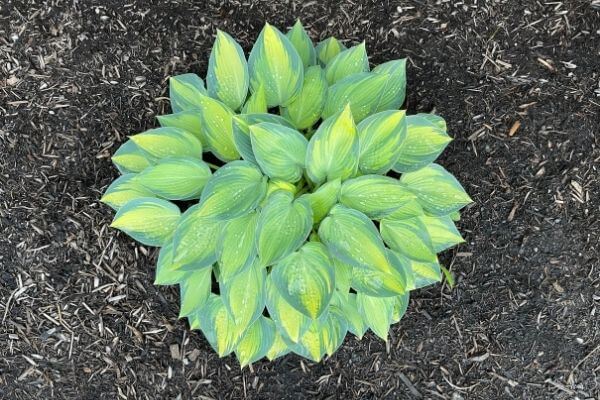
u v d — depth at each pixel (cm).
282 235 160
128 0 194
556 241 196
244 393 197
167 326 195
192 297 174
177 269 165
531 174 196
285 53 171
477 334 198
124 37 193
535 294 197
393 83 176
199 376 196
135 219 171
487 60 196
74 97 193
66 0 193
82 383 195
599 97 196
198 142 172
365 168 168
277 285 164
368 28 195
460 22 196
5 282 194
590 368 198
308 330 179
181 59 194
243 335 175
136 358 195
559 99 196
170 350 196
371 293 168
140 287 194
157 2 194
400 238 171
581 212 196
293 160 166
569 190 196
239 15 194
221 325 178
